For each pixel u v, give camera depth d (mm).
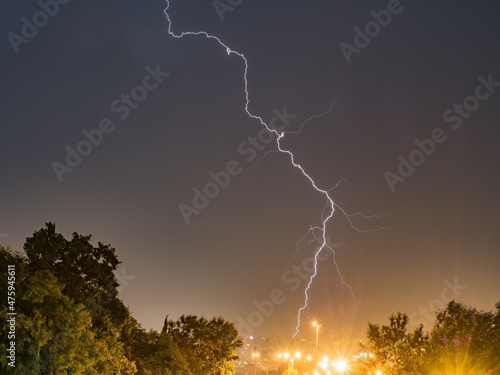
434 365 37344
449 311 38562
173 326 61031
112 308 37562
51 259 34781
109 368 34375
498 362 34906
